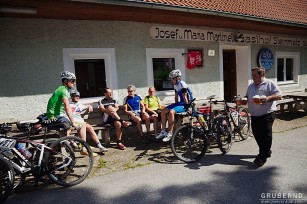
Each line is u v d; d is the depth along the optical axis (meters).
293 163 4.25
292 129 6.63
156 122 5.81
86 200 3.32
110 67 6.32
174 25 7.18
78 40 5.86
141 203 3.18
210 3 7.18
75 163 4.19
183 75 7.50
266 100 4.05
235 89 9.45
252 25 7.88
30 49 5.37
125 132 6.75
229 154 4.86
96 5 4.75
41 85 5.55
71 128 4.86
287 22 7.95
